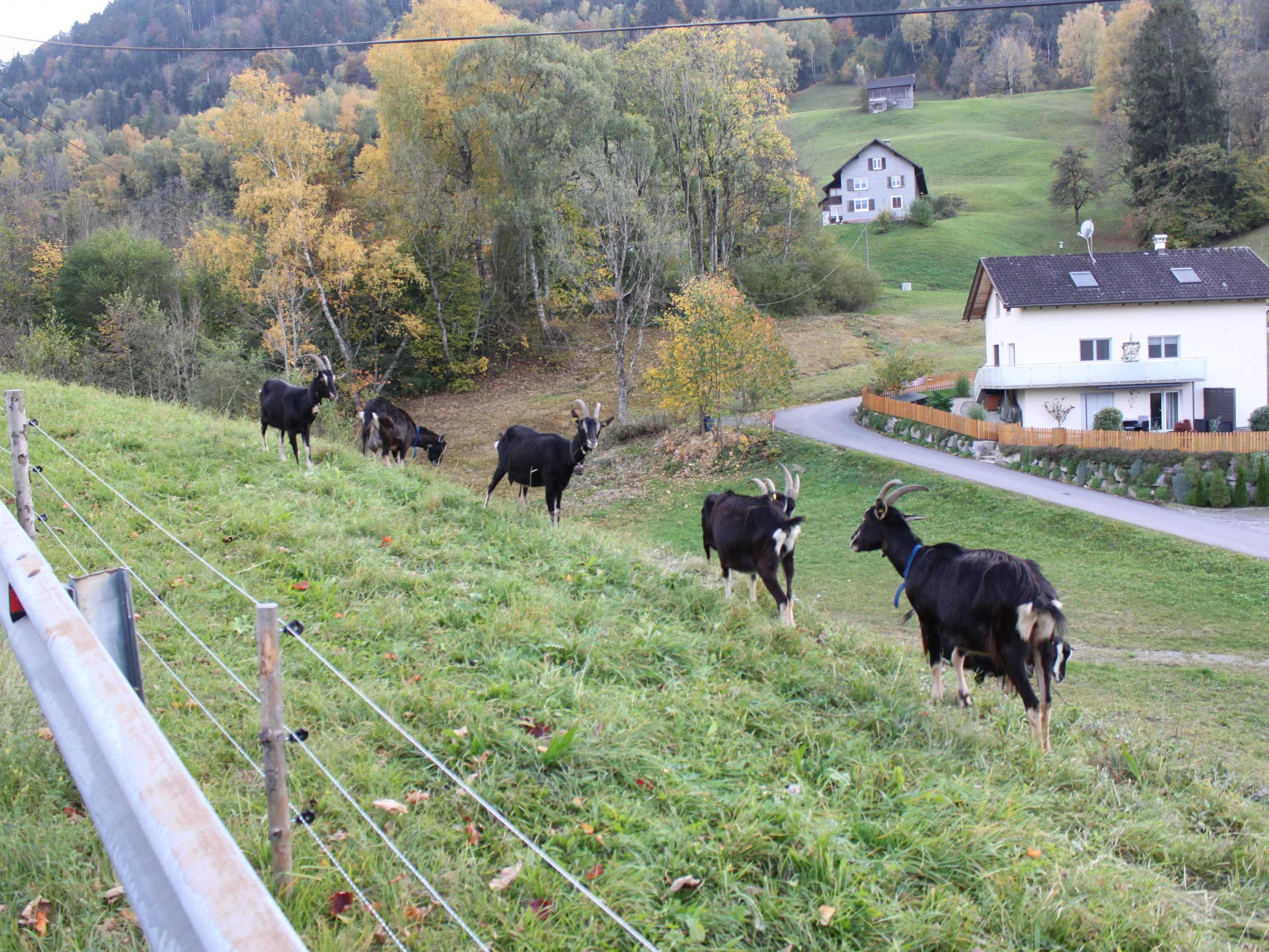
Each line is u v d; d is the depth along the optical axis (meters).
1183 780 7.32
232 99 38.00
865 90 125.56
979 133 107.62
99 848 3.94
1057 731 8.10
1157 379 34.56
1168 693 14.07
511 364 51.31
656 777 5.35
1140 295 35.12
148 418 14.00
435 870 4.16
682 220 47.47
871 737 6.77
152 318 35.41
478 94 47.41
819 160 100.12
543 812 4.81
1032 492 27.05
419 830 4.41
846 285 61.22
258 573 7.97
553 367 50.72
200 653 6.13
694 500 31.62
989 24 147.25
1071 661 15.89
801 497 30.12
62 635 2.45
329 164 48.50
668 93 50.34
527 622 7.58
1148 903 4.70
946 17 149.88
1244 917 4.86
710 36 50.84
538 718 5.87
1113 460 27.62
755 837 4.62
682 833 4.71
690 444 35.97
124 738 1.98
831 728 6.64
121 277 42.28
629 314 41.56
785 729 6.46
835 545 25.33
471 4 49.75
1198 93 67.94
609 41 65.12
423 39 12.66
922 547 8.41
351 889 3.86
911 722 7.12
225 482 11.05
